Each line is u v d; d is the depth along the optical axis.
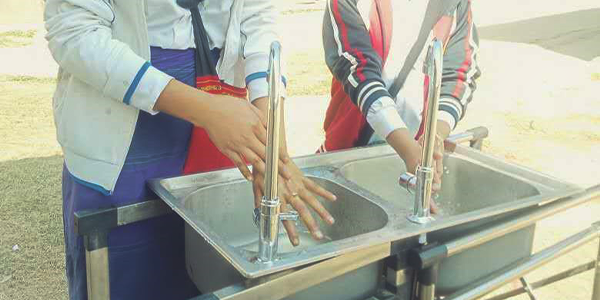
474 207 1.58
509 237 1.23
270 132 0.88
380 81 1.53
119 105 1.19
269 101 0.86
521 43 8.56
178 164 1.35
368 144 1.75
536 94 5.98
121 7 1.17
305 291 0.99
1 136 4.59
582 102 5.76
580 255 2.96
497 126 4.98
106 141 1.21
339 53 1.58
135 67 1.10
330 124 1.84
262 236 0.92
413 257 1.05
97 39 1.10
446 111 1.58
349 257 0.98
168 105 1.12
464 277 1.19
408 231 1.05
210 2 1.28
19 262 2.81
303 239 1.42
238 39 1.31
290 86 6.14
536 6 12.73
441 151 1.30
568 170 4.10
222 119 1.09
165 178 1.28
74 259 1.32
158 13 1.22
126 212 1.18
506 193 1.49
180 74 1.28
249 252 0.95
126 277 1.32
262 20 1.36
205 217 1.32
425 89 1.68
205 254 1.08
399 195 1.64
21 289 2.59
